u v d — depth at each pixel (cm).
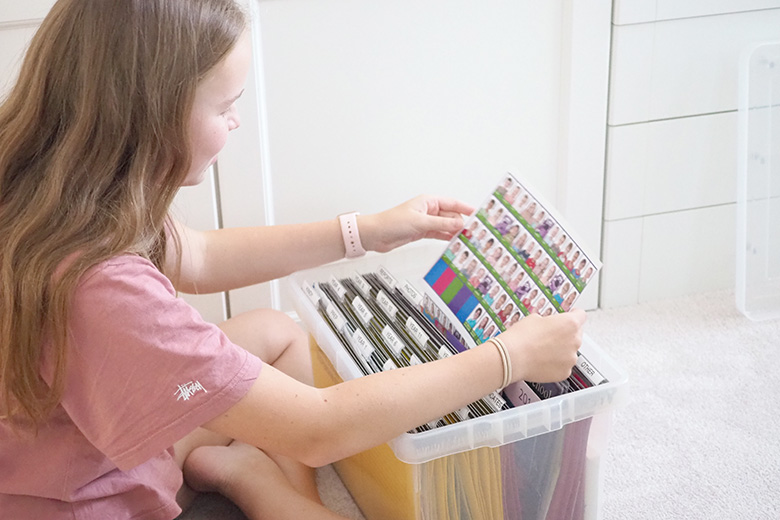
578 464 93
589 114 140
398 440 83
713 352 138
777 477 109
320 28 127
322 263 111
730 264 157
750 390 128
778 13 139
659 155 146
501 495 91
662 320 149
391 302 104
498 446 87
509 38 135
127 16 72
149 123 73
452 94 137
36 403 75
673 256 154
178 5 73
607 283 153
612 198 147
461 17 132
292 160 134
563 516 96
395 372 83
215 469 103
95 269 72
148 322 74
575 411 88
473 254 99
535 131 143
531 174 146
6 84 106
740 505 105
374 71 132
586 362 93
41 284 71
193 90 74
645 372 133
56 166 73
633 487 109
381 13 129
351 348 99
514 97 139
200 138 78
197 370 75
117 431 76
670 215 150
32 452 81
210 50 75
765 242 145
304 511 97
